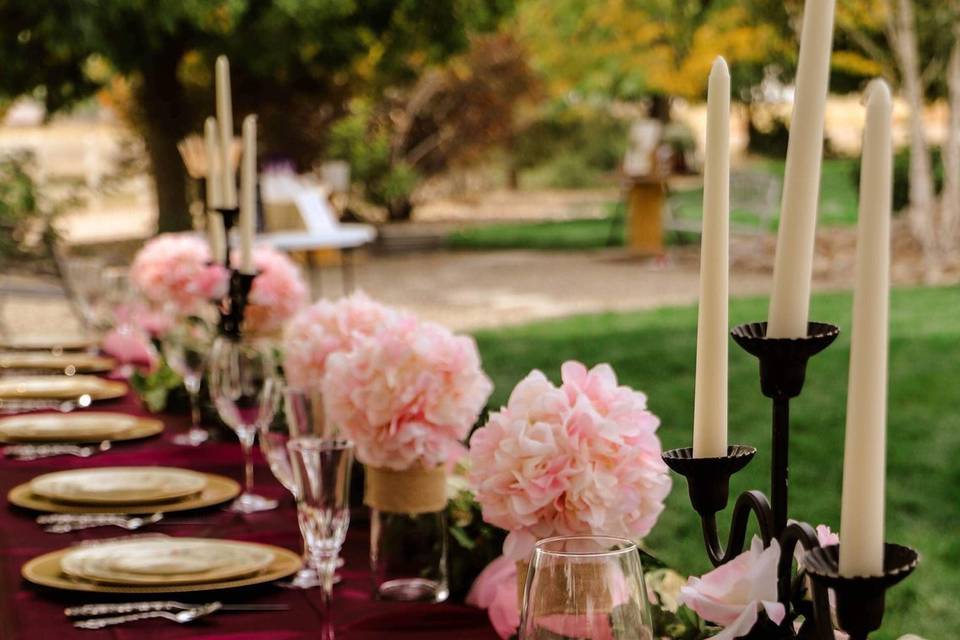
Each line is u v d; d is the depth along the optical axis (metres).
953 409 7.19
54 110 14.45
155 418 3.54
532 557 1.24
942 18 13.49
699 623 1.52
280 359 3.20
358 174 19.44
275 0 13.49
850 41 15.12
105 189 10.74
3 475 2.84
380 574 1.93
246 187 2.91
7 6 12.14
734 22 19.05
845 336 9.56
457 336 1.94
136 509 2.45
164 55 14.39
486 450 1.65
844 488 0.92
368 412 1.88
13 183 9.62
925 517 5.32
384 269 15.68
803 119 1.09
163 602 1.92
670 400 7.67
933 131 24.05
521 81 21.05
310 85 16.92
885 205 0.89
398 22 15.22
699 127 29.42
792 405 7.36
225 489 2.60
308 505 1.71
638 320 10.77
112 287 4.21
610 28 20.59
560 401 1.63
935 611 4.32
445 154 20.98
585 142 30.64
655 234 16.48
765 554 1.11
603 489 1.59
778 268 1.11
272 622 1.86
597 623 1.19
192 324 3.68
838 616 0.93
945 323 9.86
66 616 1.87
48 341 4.84
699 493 1.20
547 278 14.46
